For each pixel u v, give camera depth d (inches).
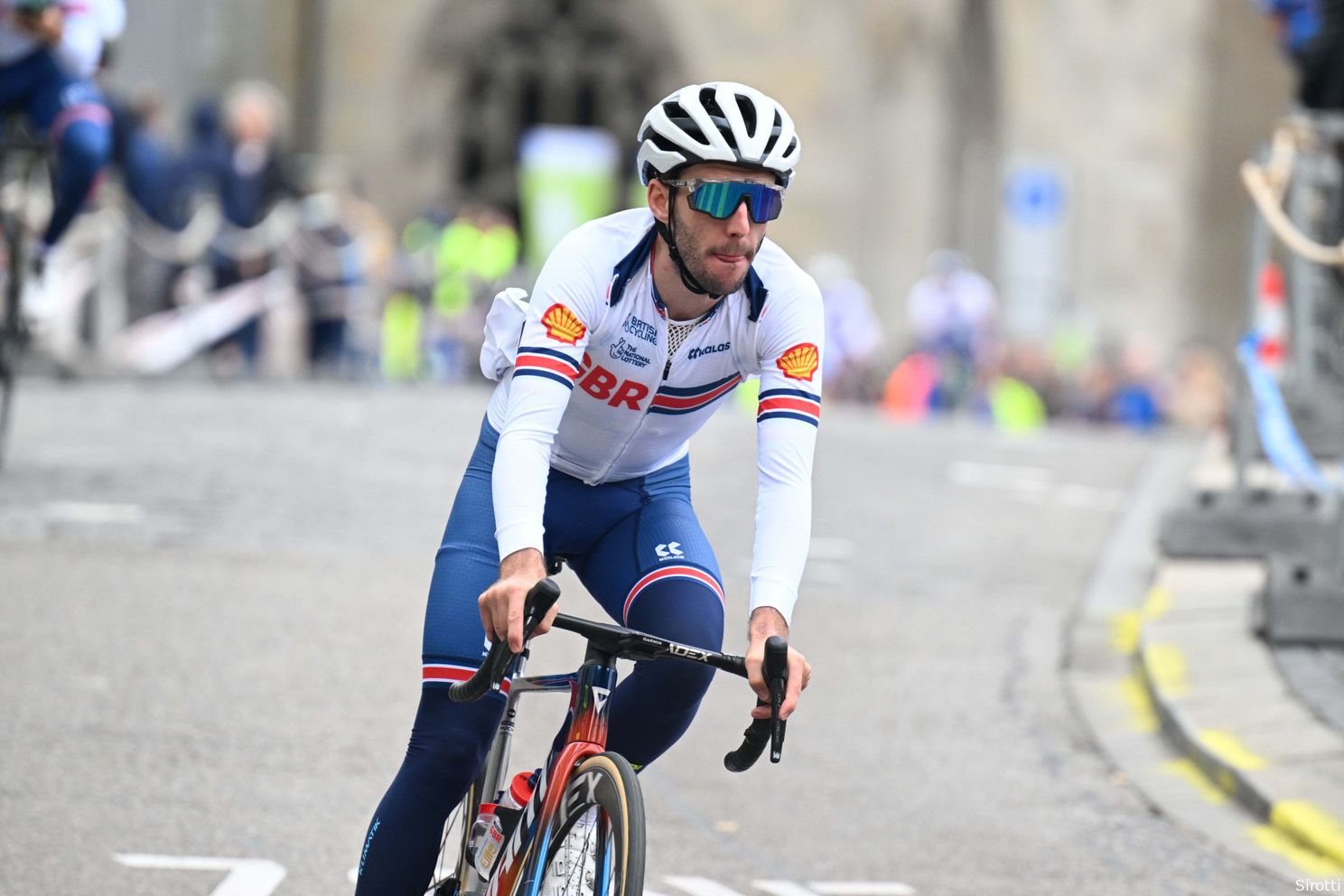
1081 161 4360.2
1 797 701.3
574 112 3905.0
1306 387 1391.5
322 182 2559.1
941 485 1651.1
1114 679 988.6
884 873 679.7
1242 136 4682.6
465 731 484.1
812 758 827.4
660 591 490.3
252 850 661.3
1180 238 4461.1
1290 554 1251.2
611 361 490.9
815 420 492.7
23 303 1363.2
